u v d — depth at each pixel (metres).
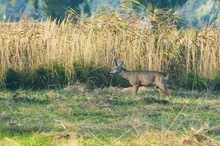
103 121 23.38
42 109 25.88
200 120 23.17
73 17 38.31
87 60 35.19
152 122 22.47
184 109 26.50
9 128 21.62
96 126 21.64
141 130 21.20
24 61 35.22
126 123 22.11
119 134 20.94
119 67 31.92
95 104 26.95
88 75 34.72
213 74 35.28
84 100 28.81
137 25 37.47
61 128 21.64
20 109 25.78
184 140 19.53
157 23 37.81
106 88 33.34
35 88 34.31
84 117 24.12
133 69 35.66
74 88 32.88
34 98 29.19
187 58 35.84
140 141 19.61
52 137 20.38
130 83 31.81
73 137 19.83
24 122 22.56
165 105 27.52
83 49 35.59
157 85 31.28
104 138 20.38
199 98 30.22
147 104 27.83
